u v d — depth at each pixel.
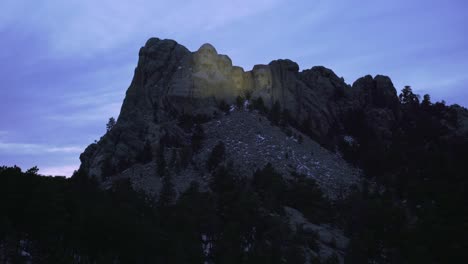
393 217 112.31
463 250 99.12
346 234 113.62
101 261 79.69
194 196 109.50
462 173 136.75
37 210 81.94
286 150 144.62
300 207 121.12
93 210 88.25
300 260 93.12
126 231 86.56
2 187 83.06
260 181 122.75
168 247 90.31
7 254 77.75
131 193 110.38
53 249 79.62
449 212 113.38
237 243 96.56
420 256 96.94
